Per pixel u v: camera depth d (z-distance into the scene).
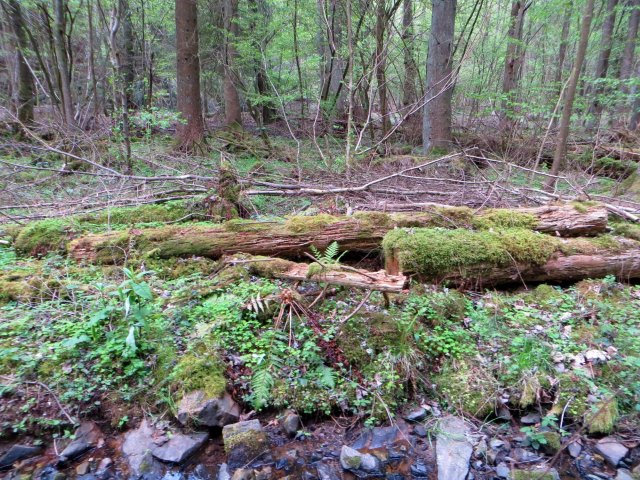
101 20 11.55
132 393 2.97
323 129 12.74
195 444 2.78
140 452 2.72
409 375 3.27
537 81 13.26
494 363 3.38
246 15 12.30
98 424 2.86
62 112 10.99
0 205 6.10
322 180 7.40
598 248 4.46
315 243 4.71
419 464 2.75
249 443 2.78
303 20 12.00
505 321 3.83
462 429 2.98
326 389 3.13
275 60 14.53
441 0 10.16
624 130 11.73
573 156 10.21
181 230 4.72
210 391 2.93
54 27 10.67
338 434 2.95
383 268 4.83
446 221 4.95
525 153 10.35
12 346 3.16
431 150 10.62
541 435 2.85
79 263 4.43
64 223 5.02
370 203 6.06
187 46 10.36
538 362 3.26
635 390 3.04
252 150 10.41
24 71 11.16
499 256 4.21
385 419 3.04
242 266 4.29
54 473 2.56
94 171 7.93
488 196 6.21
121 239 4.59
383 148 11.34
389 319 3.66
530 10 12.41
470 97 11.87
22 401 2.85
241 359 3.23
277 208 6.36
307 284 4.14
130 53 14.81
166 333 3.39
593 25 11.41
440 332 3.65
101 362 3.07
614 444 2.81
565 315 3.88
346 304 3.87
